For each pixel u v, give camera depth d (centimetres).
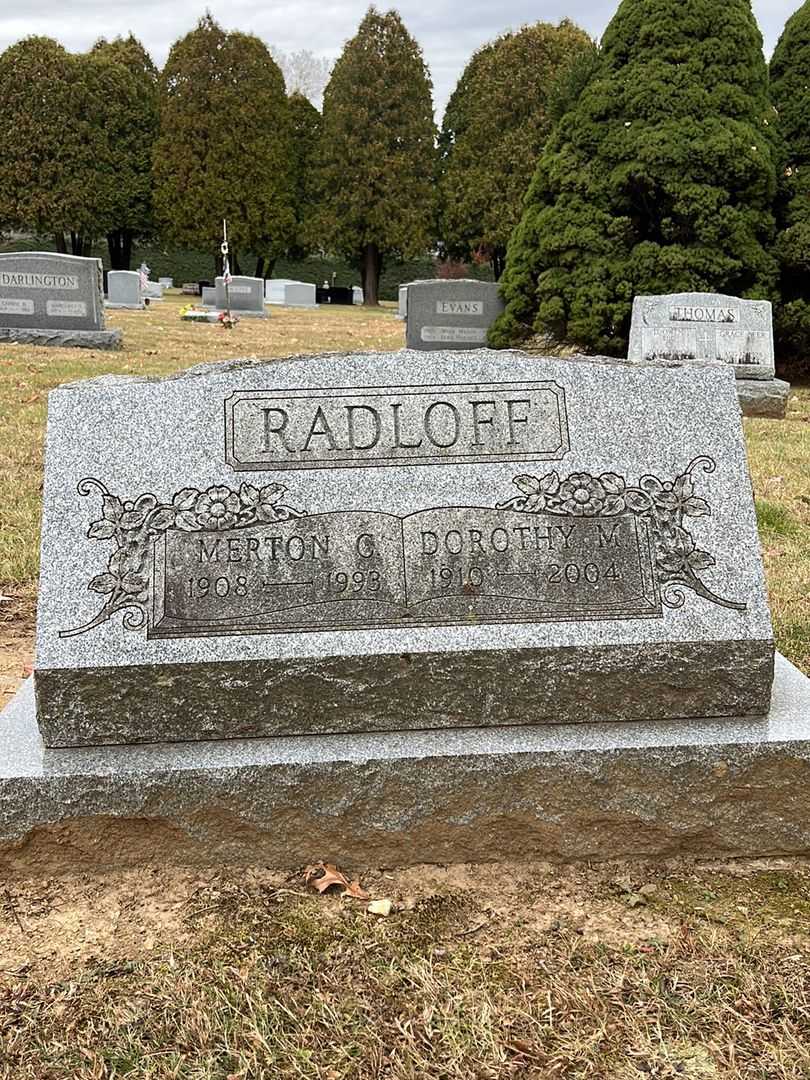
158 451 299
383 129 3769
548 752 281
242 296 2655
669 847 291
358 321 2647
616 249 1312
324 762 276
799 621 469
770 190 1288
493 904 273
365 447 304
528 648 287
